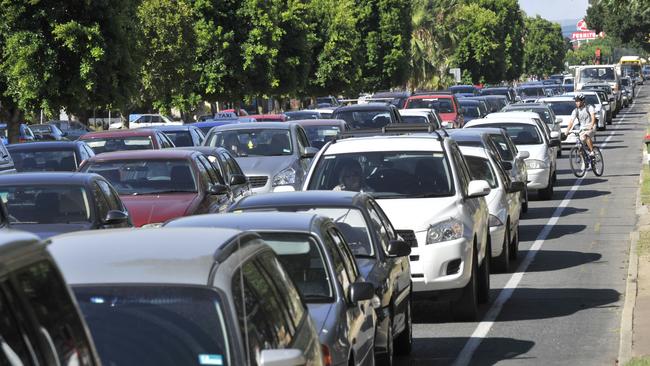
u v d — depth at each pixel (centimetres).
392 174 3181
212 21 10862
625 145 11106
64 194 3191
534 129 6712
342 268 2030
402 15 16975
